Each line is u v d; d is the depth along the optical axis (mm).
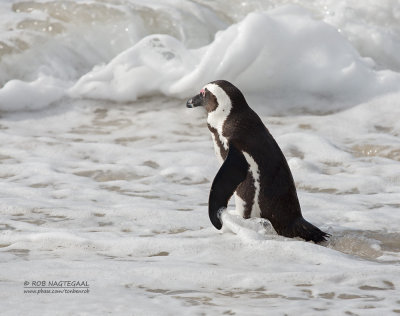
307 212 23406
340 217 22969
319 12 50469
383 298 14039
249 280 15062
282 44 41906
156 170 29984
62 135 35656
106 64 45469
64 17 46688
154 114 38844
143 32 47219
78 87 41250
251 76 41531
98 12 47219
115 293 14117
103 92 41156
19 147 32781
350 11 49906
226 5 51594
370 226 21812
